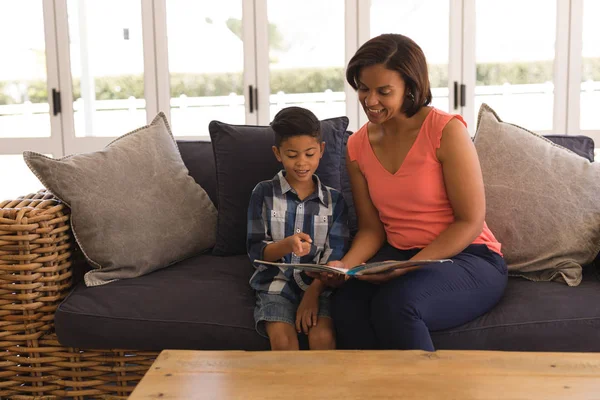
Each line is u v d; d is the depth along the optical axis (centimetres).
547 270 193
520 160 204
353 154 194
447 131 176
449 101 379
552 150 207
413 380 118
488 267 176
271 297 180
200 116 389
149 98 387
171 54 383
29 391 192
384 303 161
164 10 379
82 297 186
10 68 386
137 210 205
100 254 198
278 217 192
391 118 182
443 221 181
